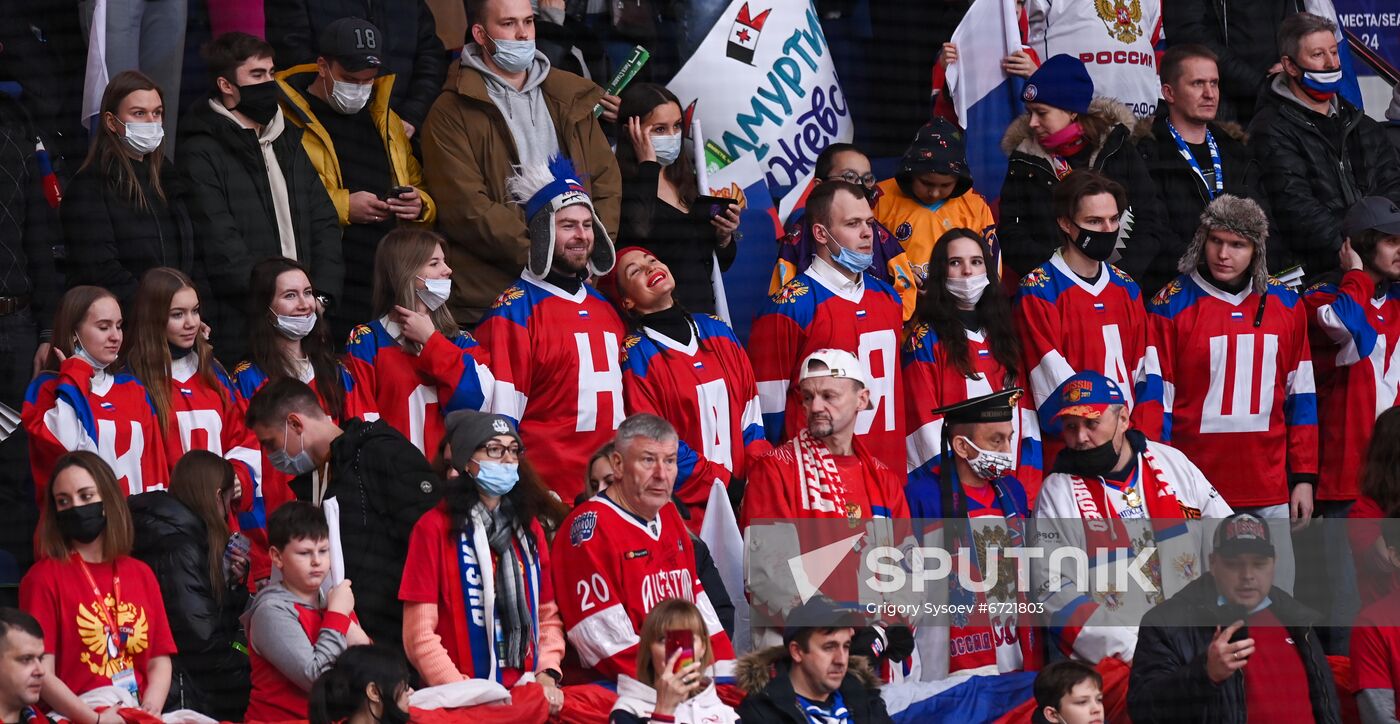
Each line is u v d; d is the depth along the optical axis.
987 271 23.97
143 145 22.28
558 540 19.52
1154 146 27.45
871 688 19.42
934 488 22.08
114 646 17.95
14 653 16.69
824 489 21.36
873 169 28.89
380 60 23.78
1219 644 19.75
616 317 23.09
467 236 23.98
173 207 22.56
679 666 18.16
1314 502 26.48
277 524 18.56
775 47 27.81
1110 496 22.20
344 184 24.00
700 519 21.84
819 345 23.70
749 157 27.62
